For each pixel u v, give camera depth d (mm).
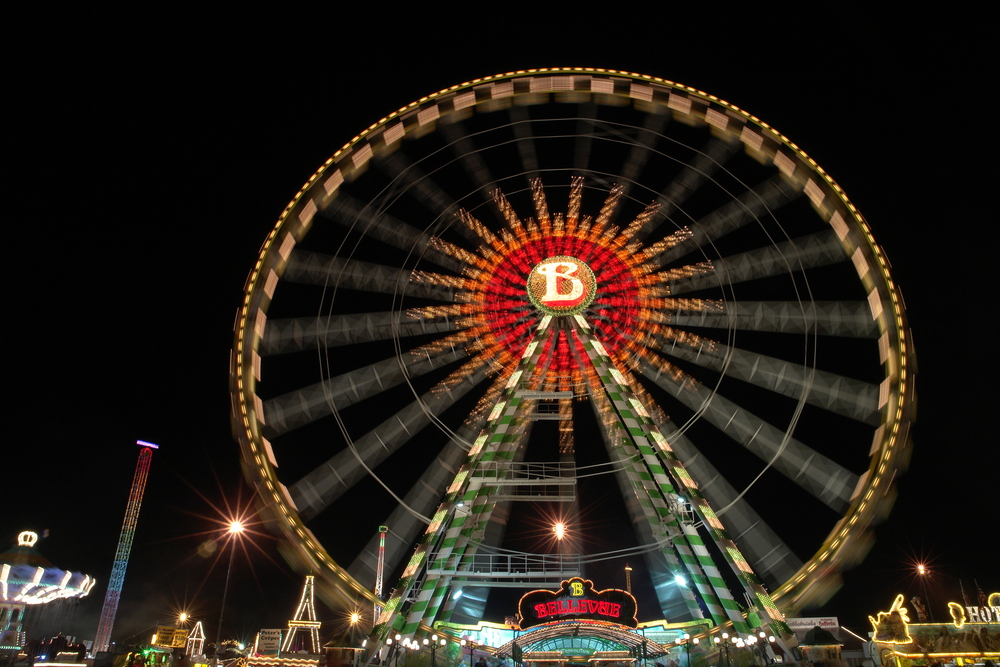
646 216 31000
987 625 23219
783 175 28875
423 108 29844
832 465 25547
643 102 30594
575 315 29594
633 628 28969
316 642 31047
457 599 30875
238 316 25062
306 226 27562
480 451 26750
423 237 29938
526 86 30844
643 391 29094
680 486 25188
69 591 29234
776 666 22594
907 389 23984
